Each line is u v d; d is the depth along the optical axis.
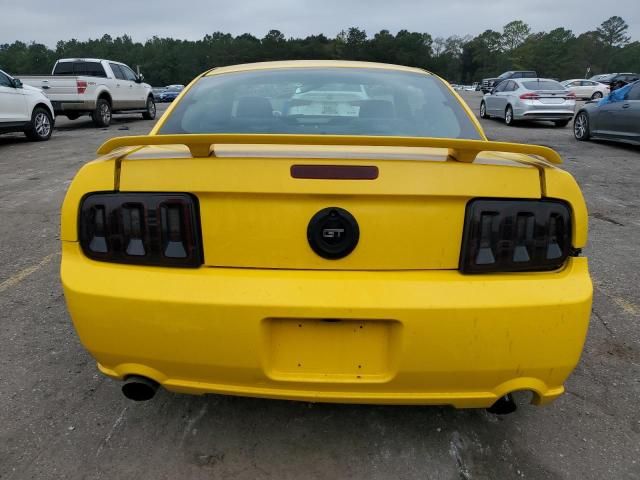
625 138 10.66
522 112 15.48
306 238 1.80
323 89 2.64
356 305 1.75
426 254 1.81
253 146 2.00
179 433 2.29
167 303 1.79
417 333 1.77
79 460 2.12
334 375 1.85
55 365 2.80
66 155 9.95
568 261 1.89
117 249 1.86
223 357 1.82
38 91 12.12
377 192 1.75
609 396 2.58
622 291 3.79
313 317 1.77
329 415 2.41
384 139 1.65
